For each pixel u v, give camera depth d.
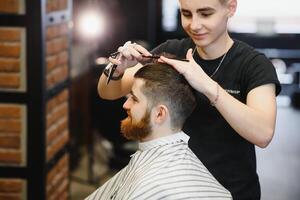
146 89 1.58
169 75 1.59
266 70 1.69
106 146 5.05
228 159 1.76
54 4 2.87
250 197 1.80
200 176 1.58
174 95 1.58
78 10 5.35
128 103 1.63
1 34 2.67
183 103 1.59
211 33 1.66
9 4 2.63
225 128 1.74
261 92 1.67
